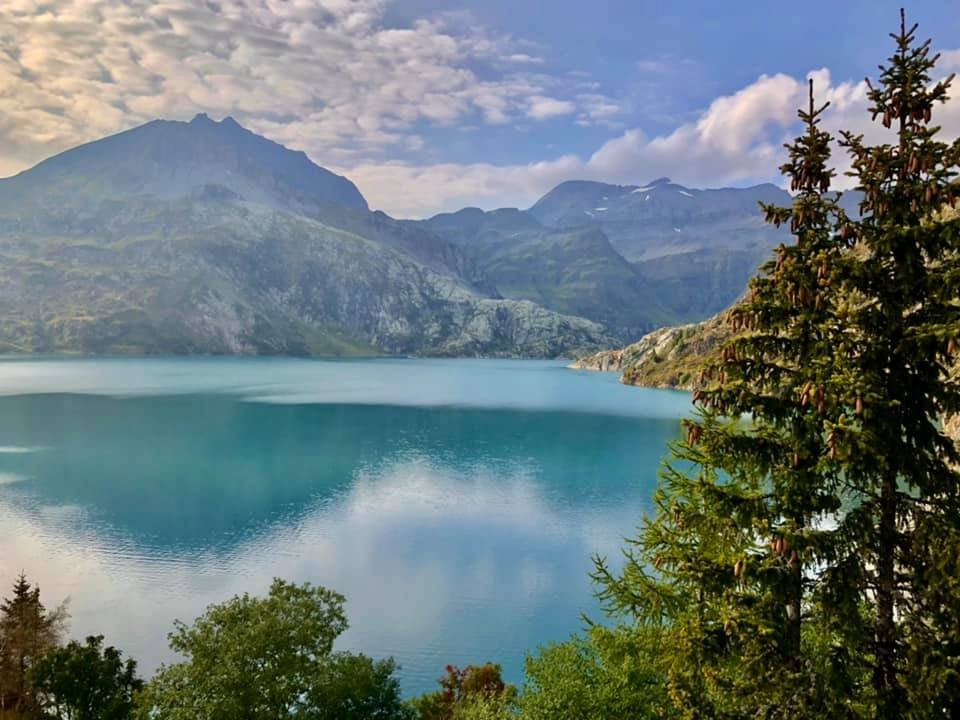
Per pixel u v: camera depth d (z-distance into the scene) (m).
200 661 31.58
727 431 15.48
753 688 14.40
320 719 31.83
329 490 113.31
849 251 14.77
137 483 116.56
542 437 174.12
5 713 36.03
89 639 38.91
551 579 71.88
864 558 13.80
